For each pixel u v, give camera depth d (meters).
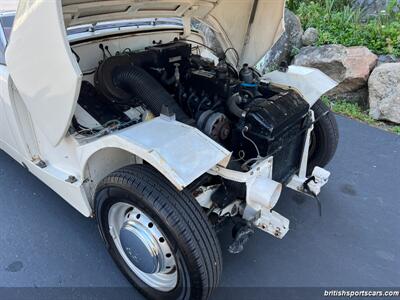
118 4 2.20
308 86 2.55
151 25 2.92
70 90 1.69
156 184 1.66
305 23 6.28
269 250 2.45
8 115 2.41
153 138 1.67
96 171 2.10
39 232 2.55
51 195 2.92
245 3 2.59
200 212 1.69
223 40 2.99
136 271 2.06
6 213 2.72
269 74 2.75
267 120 1.93
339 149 3.75
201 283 1.69
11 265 2.28
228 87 2.22
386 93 4.45
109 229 2.04
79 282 2.18
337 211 2.83
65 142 2.13
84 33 2.50
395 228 2.67
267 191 1.73
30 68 1.82
